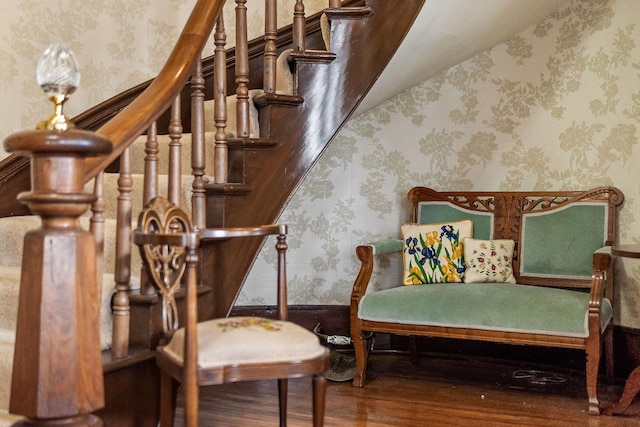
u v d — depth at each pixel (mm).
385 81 3414
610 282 3398
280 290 2213
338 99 2697
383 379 3467
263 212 2539
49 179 1440
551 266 3574
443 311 3162
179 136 2193
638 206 3492
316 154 2668
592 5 3654
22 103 3154
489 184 3938
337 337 3729
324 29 2729
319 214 4066
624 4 3541
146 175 2139
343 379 3418
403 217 4078
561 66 3748
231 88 3508
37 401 1422
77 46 3389
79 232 1475
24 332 1442
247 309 3959
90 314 1482
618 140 3561
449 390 3268
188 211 2471
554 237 3592
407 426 2721
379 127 4082
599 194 3553
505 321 3049
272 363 1788
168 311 2092
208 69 3482
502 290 3252
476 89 3953
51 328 1431
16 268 2471
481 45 3750
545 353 3680
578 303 3020
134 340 2109
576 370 3584
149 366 2068
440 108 4027
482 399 3121
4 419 1882
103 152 1497
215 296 2412
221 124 2457
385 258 4090
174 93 2119
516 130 3871
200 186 2357
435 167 4039
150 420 2076
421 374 3566
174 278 2098
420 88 4051
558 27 3758
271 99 2533
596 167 3635
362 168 4090
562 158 3752
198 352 1744
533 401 3096
